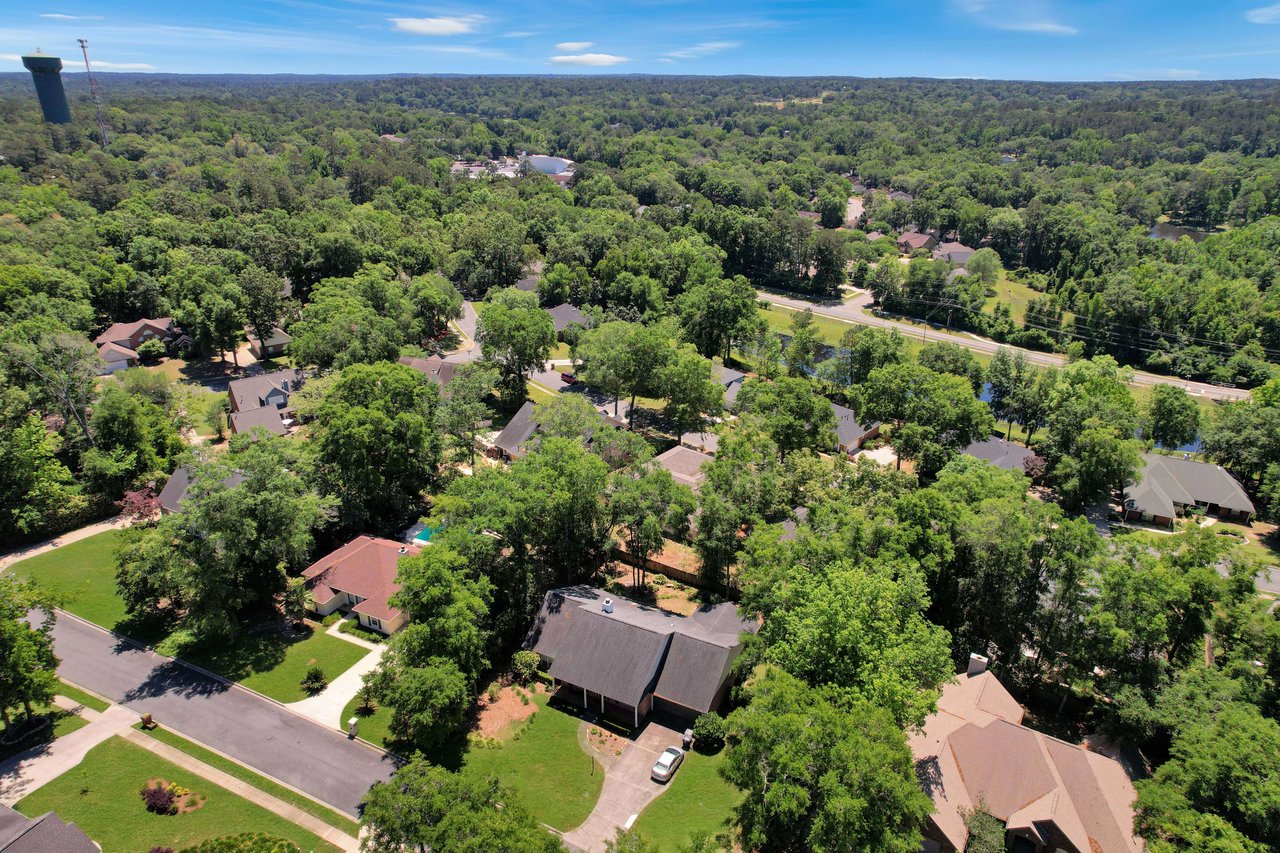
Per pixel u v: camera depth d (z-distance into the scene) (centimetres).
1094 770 4206
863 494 6644
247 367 11519
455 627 4662
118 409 7462
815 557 4956
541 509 5681
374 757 4634
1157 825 3688
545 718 5025
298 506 5812
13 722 4778
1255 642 4572
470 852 2994
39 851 3456
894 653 4128
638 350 9831
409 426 6994
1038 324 14475
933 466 8256
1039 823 3978
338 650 5659
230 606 5588
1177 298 13438
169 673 5347
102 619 5912
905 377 8719
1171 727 4378
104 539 7038
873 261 18662
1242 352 12569
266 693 5156
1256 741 3609
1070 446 8319
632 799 4353
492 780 3512
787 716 3519
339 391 7306
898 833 3406
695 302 13088
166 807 4141
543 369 10988
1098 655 4869
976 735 4425
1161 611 4812
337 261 13412
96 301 12156
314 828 4088
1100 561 4847
